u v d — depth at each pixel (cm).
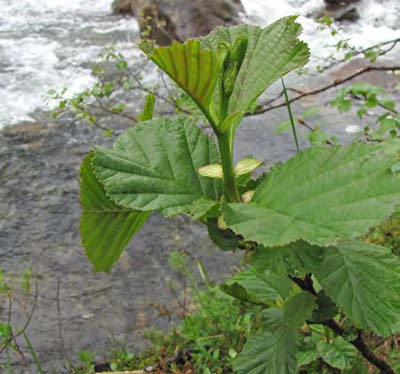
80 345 450
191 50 108
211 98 122
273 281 187
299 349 255
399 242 405
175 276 523
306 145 731
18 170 689
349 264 144
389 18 1152
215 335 390
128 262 542
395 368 283
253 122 780
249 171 133
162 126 137
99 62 992
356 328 173
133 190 128
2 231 588
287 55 131
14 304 491
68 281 522
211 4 1067
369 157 112
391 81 869
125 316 480
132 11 1170
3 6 1235
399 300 138
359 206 106
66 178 676
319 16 1180
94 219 141
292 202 114
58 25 1152
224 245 131
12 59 1008
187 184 131
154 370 382
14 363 429
